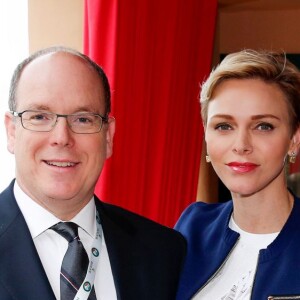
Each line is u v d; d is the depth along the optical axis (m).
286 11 4.11
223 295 1.47
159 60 2.74
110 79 2.32
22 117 1.35
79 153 1.38
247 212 1.50
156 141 2.80
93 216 1.47
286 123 1.42
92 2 2.27
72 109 1.35
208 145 1.49
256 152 1.41
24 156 1.36
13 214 1.36
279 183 1.47
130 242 1.51
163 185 2.88
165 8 2.74
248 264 1.48
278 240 1.43
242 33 4.17
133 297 1.41
